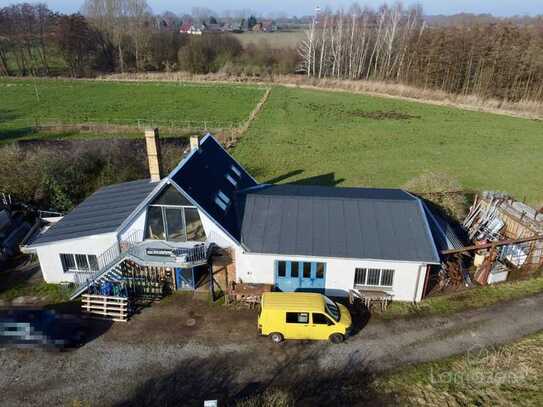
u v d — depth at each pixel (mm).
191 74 104188
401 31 102375
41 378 19734
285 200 26938
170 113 70375
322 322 21406
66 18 101500
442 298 25125
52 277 26625
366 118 70188
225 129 60781
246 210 26531
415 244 24266
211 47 109312
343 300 25031
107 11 108125
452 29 88688
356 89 91250
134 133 57375
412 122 68062
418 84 90125
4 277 27422
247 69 103938
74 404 18438
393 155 52906
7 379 19672
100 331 22625
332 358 20844
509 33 78312
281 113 72062
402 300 24922
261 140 57781
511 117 71375
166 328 22844
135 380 19656
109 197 29828
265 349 21422
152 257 23672
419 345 21609
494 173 46844
